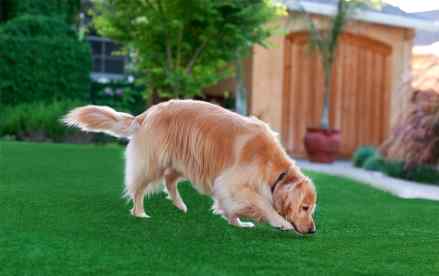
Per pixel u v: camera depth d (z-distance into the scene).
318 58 13.12
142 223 4.50
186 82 9.80
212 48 9.96
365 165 10.82
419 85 10.08
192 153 4.54
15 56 12.84
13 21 13.12
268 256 3.67
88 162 8.21
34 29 13.20
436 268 3.54
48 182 6.31
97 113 4.73
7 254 3.42
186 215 4.92
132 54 10.53
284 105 12.89
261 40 10.09
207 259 3.53
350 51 13.30
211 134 4.46
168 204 5.37
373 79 13.56
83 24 14.52
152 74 10.32
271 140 4.45
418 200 6.63
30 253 3.46
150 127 4.63
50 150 9.55
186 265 3.37
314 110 13.20
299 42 12.89
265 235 4.29
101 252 3.56
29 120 12.00
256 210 4.28
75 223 4.37
